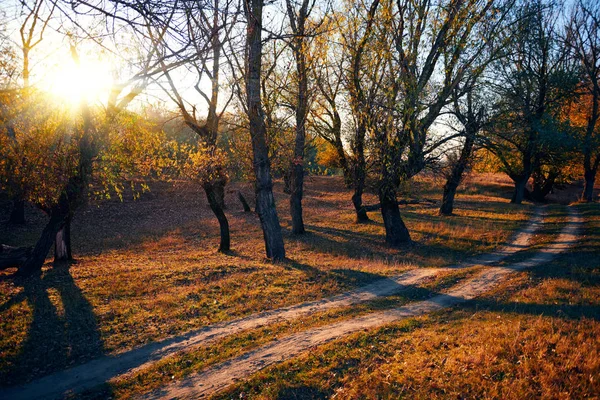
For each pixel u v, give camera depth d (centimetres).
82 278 1295
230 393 634
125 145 1359
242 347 807
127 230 2889
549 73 2967
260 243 2311
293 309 1049
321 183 5894
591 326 745
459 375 617
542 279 1199
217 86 1730
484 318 888
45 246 1362
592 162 3866
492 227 2402
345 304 1084
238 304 1079
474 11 1662
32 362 741
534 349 666
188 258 1805
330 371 685
